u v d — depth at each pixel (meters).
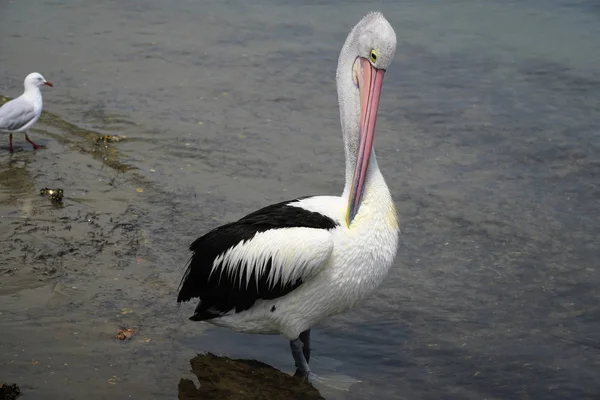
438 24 18.05
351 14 18.75
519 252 10.09
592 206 11.14
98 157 12.33
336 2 19.59
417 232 10.55
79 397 7.20
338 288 7.54
